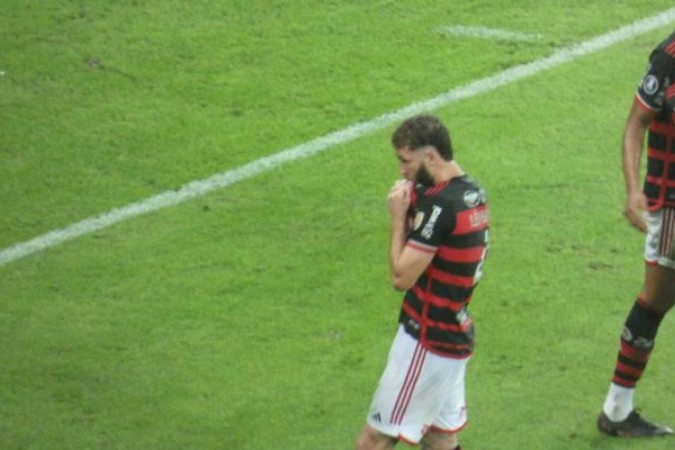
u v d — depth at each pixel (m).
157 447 27.89
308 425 28.55
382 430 25.11
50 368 30.52
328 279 33.91
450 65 44.94
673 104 25.92
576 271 34.12
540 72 44.38
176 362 30.73
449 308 24.25
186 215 36.97
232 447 27.88
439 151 23.83
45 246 35.53
